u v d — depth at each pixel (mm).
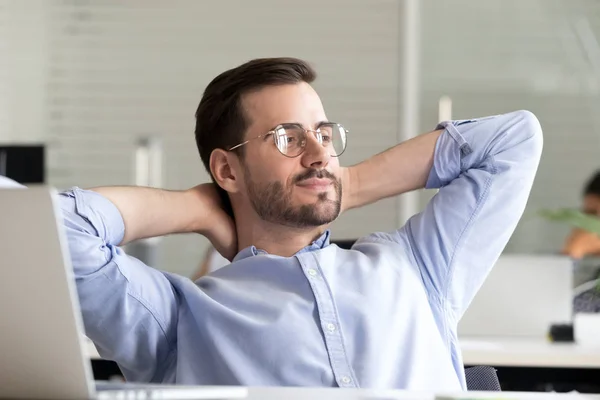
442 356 1891
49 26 6410
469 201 2072
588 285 3475
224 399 1299
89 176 6379
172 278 1939
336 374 1776
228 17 6359
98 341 1881
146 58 6371
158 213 2016
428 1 6328
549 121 6246
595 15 6230
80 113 6398
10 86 6418
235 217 2160
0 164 4078
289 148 2035
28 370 1219
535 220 6129
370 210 6289
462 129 2182
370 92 6355
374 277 1920
